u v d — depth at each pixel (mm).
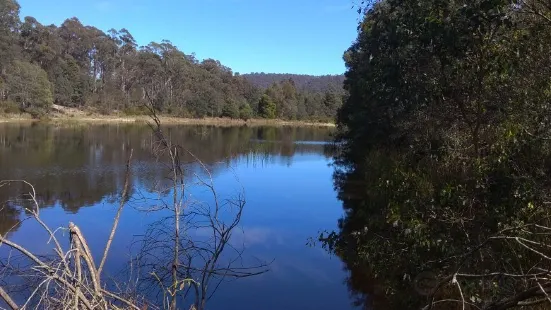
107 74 71000
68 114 59406
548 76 5277
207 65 85750
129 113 63844
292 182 17438
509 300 2977
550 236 4559
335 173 20438
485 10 4676
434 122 8172
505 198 5328
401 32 6113
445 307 5094
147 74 67000
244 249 8398
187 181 14117
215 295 6164
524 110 5738
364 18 8180
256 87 93562
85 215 11094
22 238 8867
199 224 8766
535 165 5285
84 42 70625
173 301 3936
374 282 6918
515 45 5258
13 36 57656
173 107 68625
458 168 7234
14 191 14250
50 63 63844
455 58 5910
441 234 5727
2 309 3512
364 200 12641
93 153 24828
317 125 82250
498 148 5828
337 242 8992
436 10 5426
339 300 6305
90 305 2844
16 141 29641
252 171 20625
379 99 9891
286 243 8992
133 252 7719
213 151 29000
